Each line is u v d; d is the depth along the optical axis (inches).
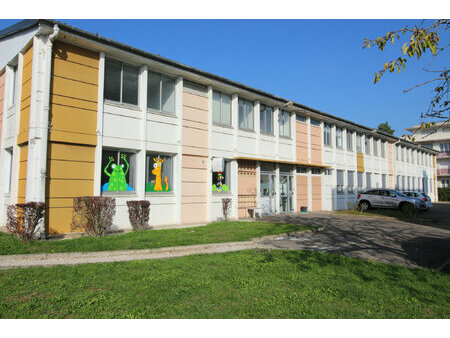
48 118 377.7
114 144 441.4
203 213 558.9
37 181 364.5
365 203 903.1
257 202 673.0
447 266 277.1
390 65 207.8
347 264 264.1
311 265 257.8
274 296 188.4
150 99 501.0
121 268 238.5
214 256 286.0
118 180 452.1
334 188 930.7
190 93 555.2
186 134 538.6
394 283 217.0
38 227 345.7
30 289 189.8
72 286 197.2
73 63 407.2
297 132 808.3
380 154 1221.1
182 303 175.0
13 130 433.7
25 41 404.8
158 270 236.5
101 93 428.5
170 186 520.7
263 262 265.9
